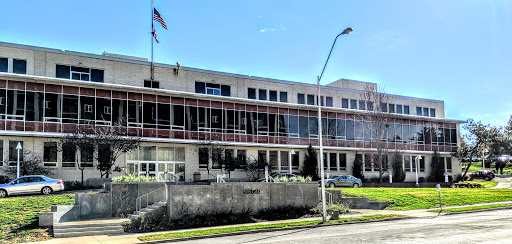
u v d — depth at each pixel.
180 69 45.06
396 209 28.19
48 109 34.75
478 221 20.12
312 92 53.66
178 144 40.88
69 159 35.56
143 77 42.91
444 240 14.71
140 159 38.81
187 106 41.28
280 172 46.38
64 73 39.38
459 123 60.88
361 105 57.31
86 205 22.66
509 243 13.66
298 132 47.72
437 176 56.84
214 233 18.80
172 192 22.41
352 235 16.94
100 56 41.06
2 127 32.91
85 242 17.67
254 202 25.00
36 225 20.08
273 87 50.91
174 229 21.12
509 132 71.69
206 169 42.16
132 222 21.17
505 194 34.75
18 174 30.30
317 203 27.34
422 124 57.41
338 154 50.56
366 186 45.00
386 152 50.38
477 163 95.75
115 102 37.66
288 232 19.09
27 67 37.78
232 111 43.78
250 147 44.88
